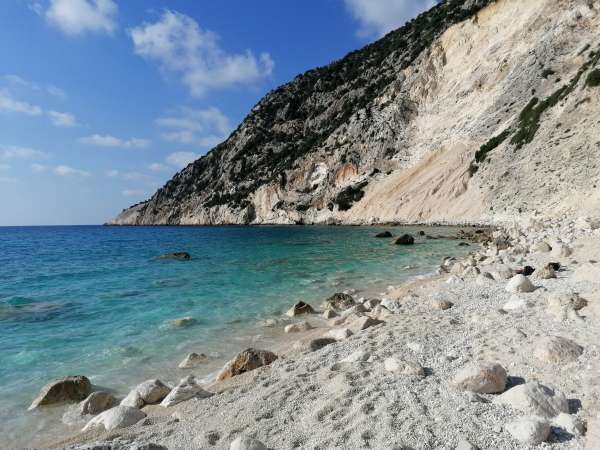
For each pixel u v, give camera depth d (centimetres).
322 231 5678
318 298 1323
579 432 331
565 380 432
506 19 6750
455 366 520
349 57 13350
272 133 12850
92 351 843
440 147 6462
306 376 561
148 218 15912
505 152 4816
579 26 5372
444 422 371
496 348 559
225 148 14425
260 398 499
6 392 650
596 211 2634
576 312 657
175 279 1812
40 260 2819
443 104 7162
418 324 766
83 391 631
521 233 2614
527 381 448
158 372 724
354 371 534
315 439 373
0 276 1991
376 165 7681
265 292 1450
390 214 6194
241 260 2544
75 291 1555
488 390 432
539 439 320
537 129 4409
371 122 8325
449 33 7669
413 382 476
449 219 5084
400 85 8338
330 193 8312
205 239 5153
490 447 322
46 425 542
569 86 4341
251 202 10481
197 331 974
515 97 5606
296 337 902
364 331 784
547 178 3700
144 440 427
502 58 6362
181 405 536
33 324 1070
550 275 1069
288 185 9681
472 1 8350
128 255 3144
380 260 2248
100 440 453
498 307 839
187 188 15138
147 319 1103
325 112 11144
